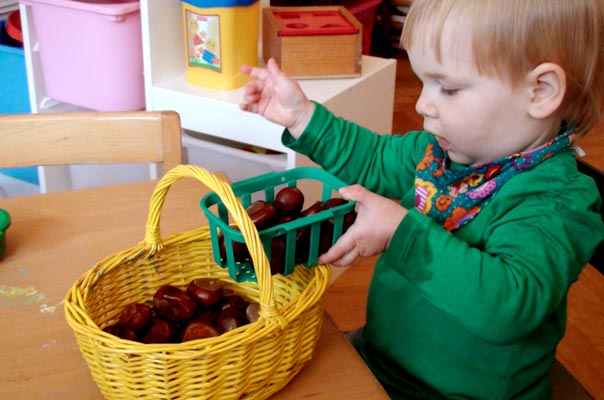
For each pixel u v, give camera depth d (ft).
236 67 5.19
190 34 5.15
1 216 2.98
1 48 6.26
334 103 5.14
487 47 2.30
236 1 4.91
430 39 2.39
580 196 2.55
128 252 2.52
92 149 3.75
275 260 2.33
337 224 2.45
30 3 5.54
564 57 2.37
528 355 2.84
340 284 6.55
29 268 2.87
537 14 2.28
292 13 5.82
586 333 5.98
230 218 3.11
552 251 2.42
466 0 2.31
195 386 2.08
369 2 9.30
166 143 3.74
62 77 5.71
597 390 5.41
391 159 3.32
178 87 5.25
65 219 3.25
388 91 6.09
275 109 3.22
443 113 2.51
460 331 2.80
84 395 2.23
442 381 2.89
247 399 2.20
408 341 2.94
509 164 2.63
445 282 2.37
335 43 5.32
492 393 2.88
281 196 2.58
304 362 2.36
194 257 2.72
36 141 3.71
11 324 2.54
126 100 5.64
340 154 3.28
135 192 3.52
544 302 2.37
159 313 2.50
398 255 2.44
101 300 2.48
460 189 2.76
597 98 2.57
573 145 2.82
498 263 2.37
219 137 5.71
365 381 2.36
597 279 6.68
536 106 2.43
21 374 2.31
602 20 2.39
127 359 2.04
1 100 6.55
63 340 2.46
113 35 5.32
